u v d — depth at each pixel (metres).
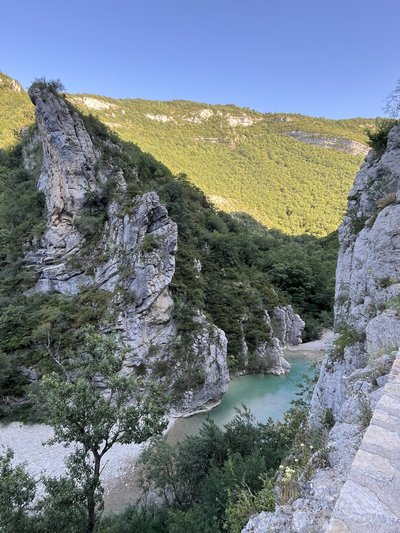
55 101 42.12
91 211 40.00
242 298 42.31
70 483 12.27
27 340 30.41
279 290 55.03
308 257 66.38
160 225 33.44
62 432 12.33
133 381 14.02
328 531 3.26
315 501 4.63
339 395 11.18
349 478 3.87
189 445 16.97
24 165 59.31
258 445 15.64
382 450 4.31
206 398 29.34
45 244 40.03
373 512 3.41
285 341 47.75
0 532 10.05
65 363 27.89
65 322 31.78
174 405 28.08
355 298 15.08
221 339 32.91
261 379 35.50
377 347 10.13
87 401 12.25
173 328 32.31
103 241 37.62
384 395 5.63
